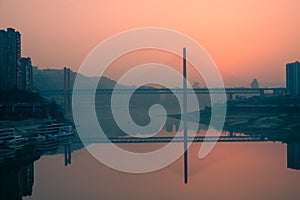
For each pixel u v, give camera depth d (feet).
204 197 101.45
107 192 107.14
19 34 391.04
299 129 300.81
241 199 99.09
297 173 131.54
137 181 121.29
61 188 112.27
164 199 99.66
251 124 350.02
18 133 244.01
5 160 167.53
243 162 155.63
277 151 189.47
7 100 319.47
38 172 138.10
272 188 110.22
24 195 104.83
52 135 250.57
